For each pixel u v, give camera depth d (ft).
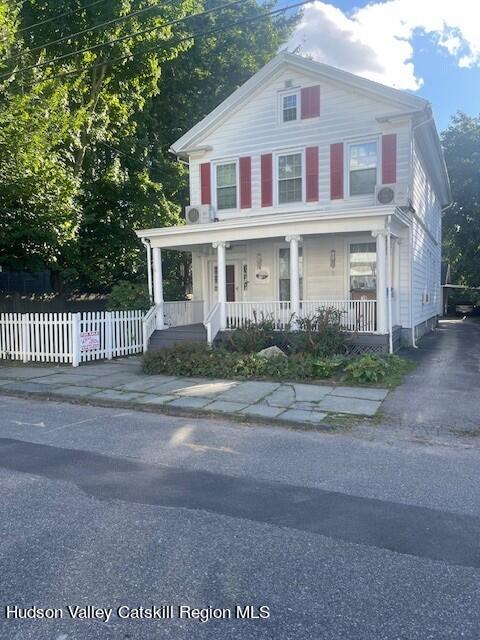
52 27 50.65
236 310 45.16
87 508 13.52
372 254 47.67
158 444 19.57
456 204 107.24
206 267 55.77
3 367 39.52
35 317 41.70
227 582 9.97
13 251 48.62
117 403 26.78
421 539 11.73
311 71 48.39
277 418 22.63
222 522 12.66
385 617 8.87
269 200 51.13
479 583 9.92
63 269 59.93
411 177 45.37
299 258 50.42
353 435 20.52
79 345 40.50
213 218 53.42
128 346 45.39
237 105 52.21
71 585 9.88
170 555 11.02
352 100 47.26
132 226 63.16
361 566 10.55
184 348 36.81
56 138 45.47
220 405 25.23
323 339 36.83
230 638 8.34
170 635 8.43
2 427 22.41
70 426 22.54
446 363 37.06
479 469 16.47
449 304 141.38
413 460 17.42
